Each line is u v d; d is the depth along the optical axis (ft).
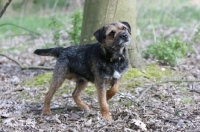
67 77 9.31
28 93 10.27
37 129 8.42
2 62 13.35
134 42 10.94
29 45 15.53
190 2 22.89
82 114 9.09
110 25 8.80
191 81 10.46
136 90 10.10
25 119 8.89
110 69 8.75
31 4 24.09
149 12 18.88
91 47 9.05
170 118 8.71
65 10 21.85
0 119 8.88
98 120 8.64
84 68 9.04
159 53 11.76
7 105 9.56
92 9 10.78
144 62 11.45
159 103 9.53
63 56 9.22
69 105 9.61
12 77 11.62
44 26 19.13
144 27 16.58
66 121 8.76
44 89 10.44
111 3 10.66
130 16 10.79
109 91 9.07
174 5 19.54
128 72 10.77
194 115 8.87
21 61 13.42
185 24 18.07
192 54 13.29
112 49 8.66
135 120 8.39
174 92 10.08
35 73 11.84
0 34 17.98
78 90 9.43
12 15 23.70
